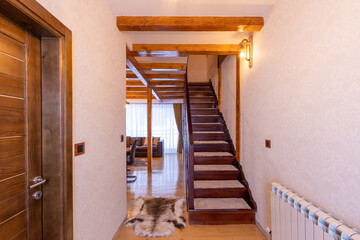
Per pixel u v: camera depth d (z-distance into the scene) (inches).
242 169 118.0
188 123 116.8
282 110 71.9
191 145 97.7
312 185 56.0
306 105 58.5
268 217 84.0
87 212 59.0
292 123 65.7
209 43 113.9
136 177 188.2
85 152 57.8
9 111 39.2
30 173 44.4
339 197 46.5
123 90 95.2
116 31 85.6
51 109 47.6
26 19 38.9
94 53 64.0
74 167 52.3
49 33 45.1
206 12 82.7
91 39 61.9
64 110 47.9
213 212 95.5
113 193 81.6
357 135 41.8
